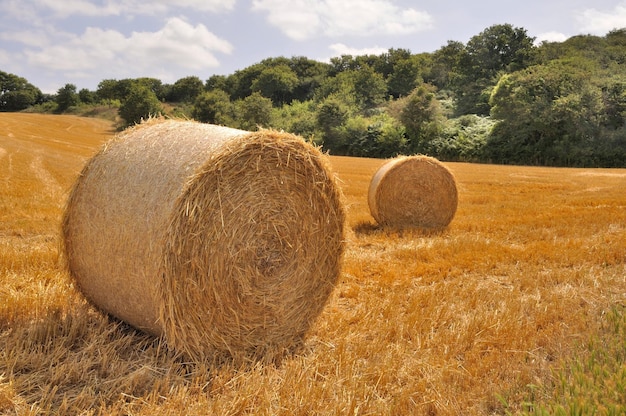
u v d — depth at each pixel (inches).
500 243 377.4
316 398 149.3
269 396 148.5
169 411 141.3
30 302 210.7
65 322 196.4
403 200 472.7
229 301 184.2
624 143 1994.3
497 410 146.2
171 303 171.5
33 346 175.5
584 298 247.4
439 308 233.0
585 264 318.0
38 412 138.5
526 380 160.6
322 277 211.6
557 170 1403.8
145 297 181.0
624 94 2101.4
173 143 192.7
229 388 158.2
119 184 192.2
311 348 197.5
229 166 181.2
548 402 141.5
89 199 200.8
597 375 151.9
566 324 210.2
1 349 172.7
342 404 144.2
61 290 230.2
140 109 3644.2
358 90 4281.5
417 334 200.5
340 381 159.8
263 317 193.9
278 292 197.0
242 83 5226.4
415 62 4576.8
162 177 180.4
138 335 200.2
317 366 170.4
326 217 210.4
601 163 1989.4
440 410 144.2
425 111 2645.2
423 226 474.9
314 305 209.8
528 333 201.2
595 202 642.8
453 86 3695.9
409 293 260.4
